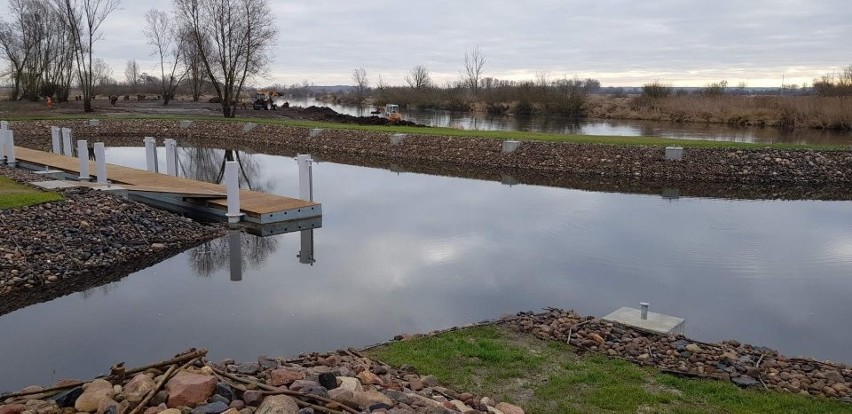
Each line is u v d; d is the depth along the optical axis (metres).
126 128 37.38
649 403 5.57
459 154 27.28
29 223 11.46
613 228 14.80
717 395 5.76
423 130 31.98
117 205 13.12
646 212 16.81
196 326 8.27
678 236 14.06
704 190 20.84
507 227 14.76
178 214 15.53
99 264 10.80
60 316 8.62
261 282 10.26
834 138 33.72
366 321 8.52
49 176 17.33
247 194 16.22
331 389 4.60
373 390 4.78
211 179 22.80
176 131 37.75
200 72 57.91
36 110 44.81
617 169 23.81
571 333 7.45
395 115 41.47
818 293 10.15
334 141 31.98
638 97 57.41
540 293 9.89
